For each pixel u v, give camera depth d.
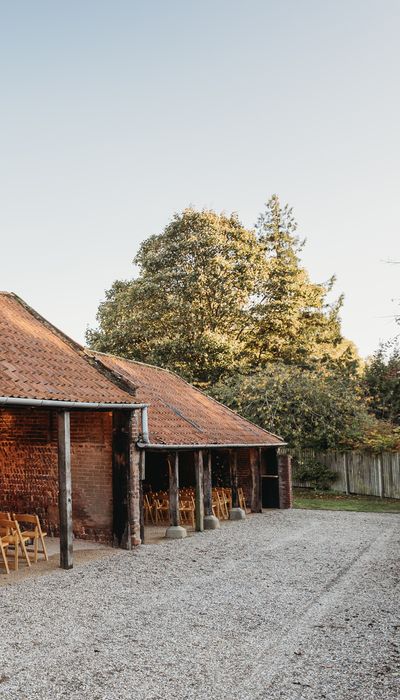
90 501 13.27
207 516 16.67
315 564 11.28
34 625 7.27
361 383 35.28
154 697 5.27
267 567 10.97
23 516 11.31
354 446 26.00
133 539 12.85
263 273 33.97
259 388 27.16
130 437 12.84
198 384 31.11
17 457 14.41
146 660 6.16
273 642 6.73
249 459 21.69
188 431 16.34
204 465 17.36
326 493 26.20
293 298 35.28
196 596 8.76
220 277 32.31
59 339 14.35
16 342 12.60
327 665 6.04
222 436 17.77
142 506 13.57
